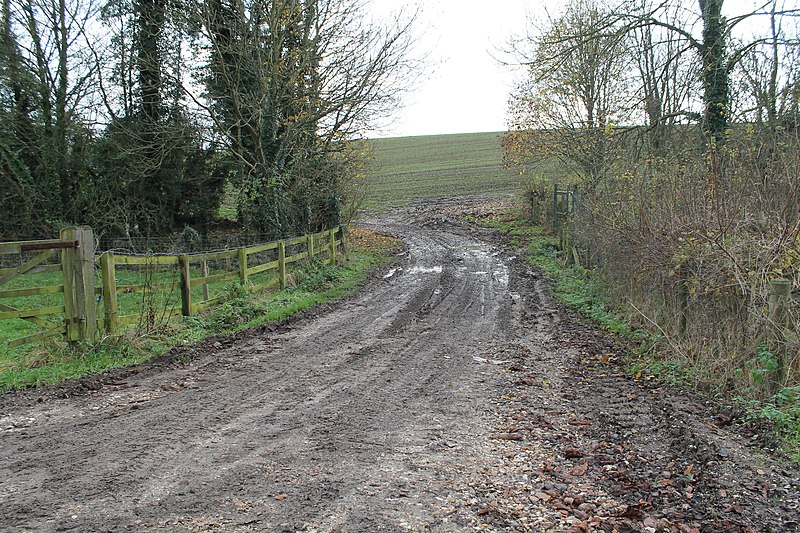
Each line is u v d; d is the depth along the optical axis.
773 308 6.09
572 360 8.55
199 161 24.00
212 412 6.30
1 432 5.70
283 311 11.93
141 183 23.12
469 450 5.32
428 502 4.32
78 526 3.92
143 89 22.23
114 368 7.94
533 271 17.95
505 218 30.36
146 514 4.09
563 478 4.76
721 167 7.81
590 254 15.18
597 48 17.61
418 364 8.38
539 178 28.36
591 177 16.80
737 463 4.82
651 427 5.79
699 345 7.54
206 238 23.66
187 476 4.70
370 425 5.93
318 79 19.11
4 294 7.64
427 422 6.04
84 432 5.69
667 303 8.87
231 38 18.94
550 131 21.03
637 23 10.49
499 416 6.24
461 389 7.20
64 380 7.38
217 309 11.22
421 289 15.39
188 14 18.59
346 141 20.08
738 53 9.77
